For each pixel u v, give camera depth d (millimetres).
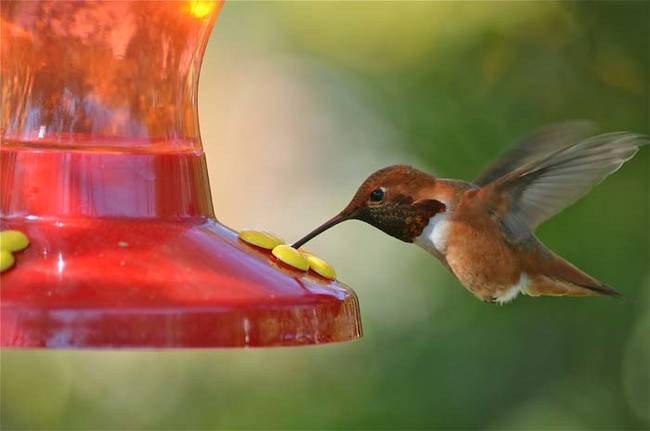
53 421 13062
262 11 13000
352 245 12008
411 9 11031
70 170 5996
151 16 6383
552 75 10914
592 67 10953
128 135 6254
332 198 12758
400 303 11469
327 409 11500
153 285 5238
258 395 12078
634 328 11227
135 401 12914
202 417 12438
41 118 6195
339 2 11469
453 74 10945
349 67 11422
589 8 10953
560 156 7887
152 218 6023
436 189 8148
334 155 12562
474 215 8141
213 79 13492
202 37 6797
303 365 11773
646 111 10977
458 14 10898
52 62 6238
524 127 10836
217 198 13742
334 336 5531
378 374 11383
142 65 6367
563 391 11188
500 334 11258
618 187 10977
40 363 13195
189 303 5141
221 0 6863
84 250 5508
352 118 11969
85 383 13102
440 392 11211
